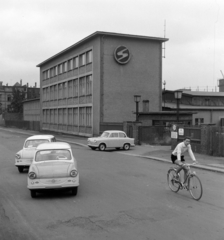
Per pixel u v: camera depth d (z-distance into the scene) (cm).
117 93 3697
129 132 2986
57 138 3988
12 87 9612
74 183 944
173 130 2364
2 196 995
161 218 733
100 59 3612
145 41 3850
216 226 673
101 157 2027
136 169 1516
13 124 7738
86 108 4062
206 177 1295
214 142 1973
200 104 4719
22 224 711
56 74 5206
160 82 3938
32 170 938
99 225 691
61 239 616
